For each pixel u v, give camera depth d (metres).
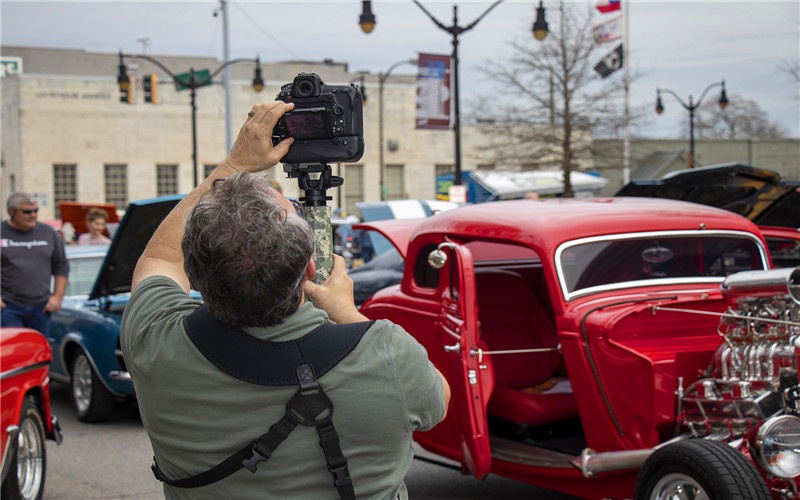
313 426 1.91
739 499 3.79
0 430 4.98
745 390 4.13
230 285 1.89
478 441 4.77
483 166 31.78
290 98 2.20
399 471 2.00
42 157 49.06
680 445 4.05
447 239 5.57
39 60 66.44
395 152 54.19
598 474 4.62
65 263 8.87
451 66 21.84
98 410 8.34
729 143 53.81
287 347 1.93
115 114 50.12
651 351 4.61
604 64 29.02
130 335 2.10
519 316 6.14
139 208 6.99
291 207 2.07
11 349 5.33
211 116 51.88
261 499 1.91
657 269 5.14
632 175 50.91
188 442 1.95
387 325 2.04
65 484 6.44
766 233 6.24
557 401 5.60
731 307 4.48
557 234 4.93
